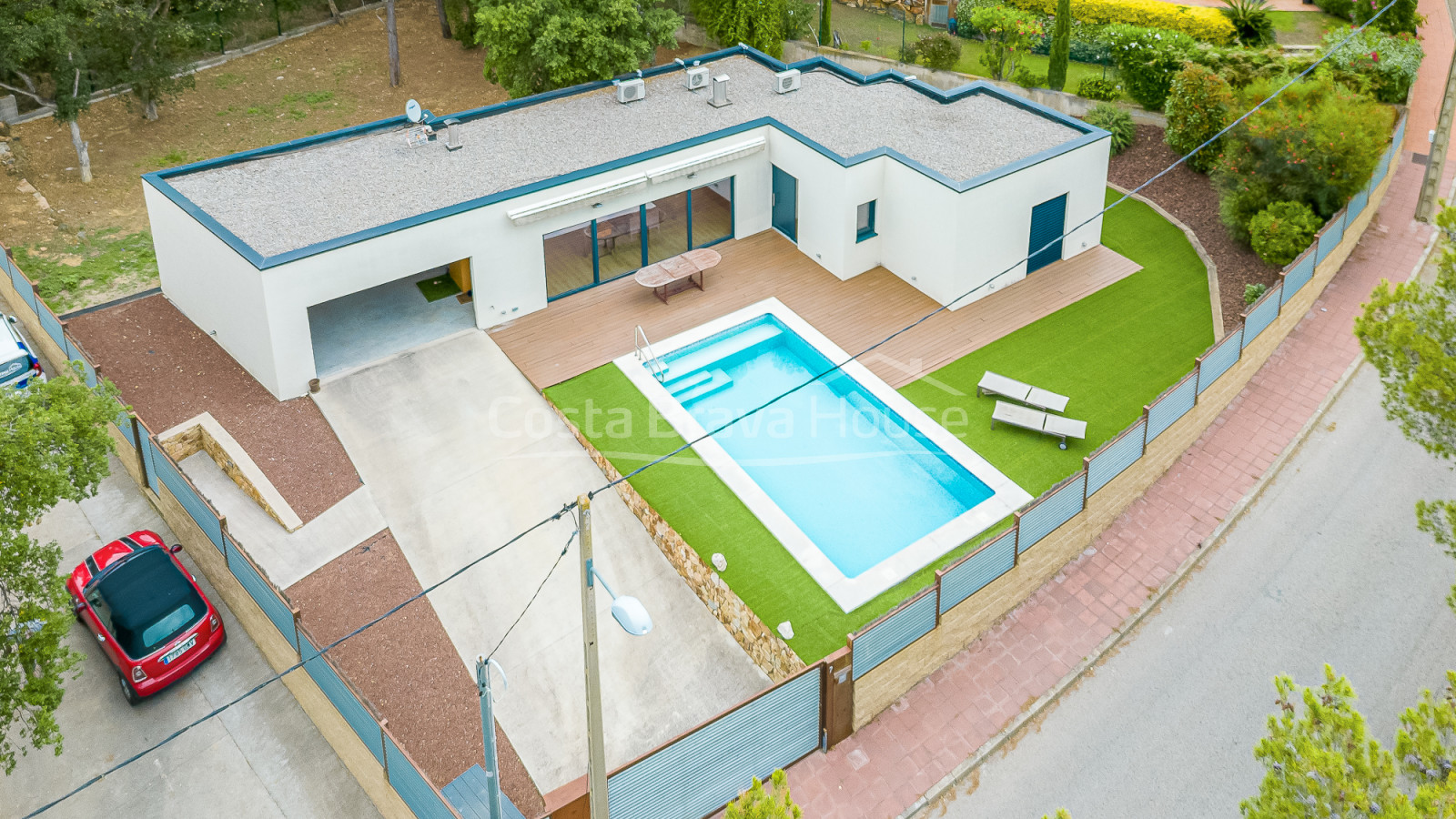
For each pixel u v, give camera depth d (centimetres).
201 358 2673
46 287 2967
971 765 1833
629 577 2153
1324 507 2303
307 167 2839
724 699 1939
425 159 2877
